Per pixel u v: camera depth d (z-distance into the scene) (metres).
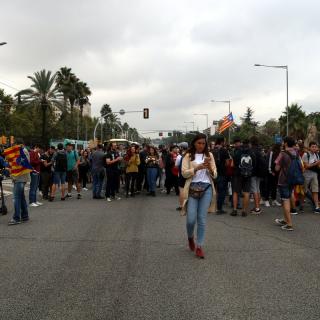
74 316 4.52
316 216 11.40
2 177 11.67
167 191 17.84
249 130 81.75
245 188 11.41
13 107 63.69
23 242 8.13
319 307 4.75
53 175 15.27
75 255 7.11
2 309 4.73
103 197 16.38
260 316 4.49
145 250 7.44
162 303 4.88
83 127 82.62
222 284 5.55
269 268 6.32
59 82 67.00
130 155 16.42
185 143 14.13
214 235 8.79
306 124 62.59
